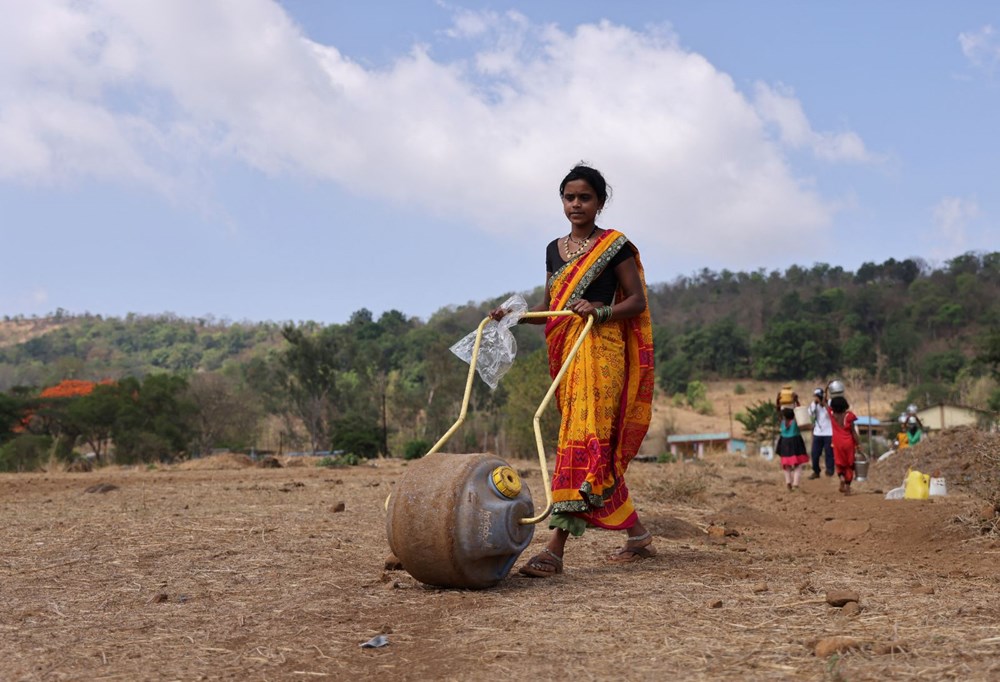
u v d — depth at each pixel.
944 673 2.69
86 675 3.17
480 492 4.47
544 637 3.41
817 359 139.00
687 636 3.31
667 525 7.50
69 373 144.62
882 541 7.36
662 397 136.62
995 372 56.56
